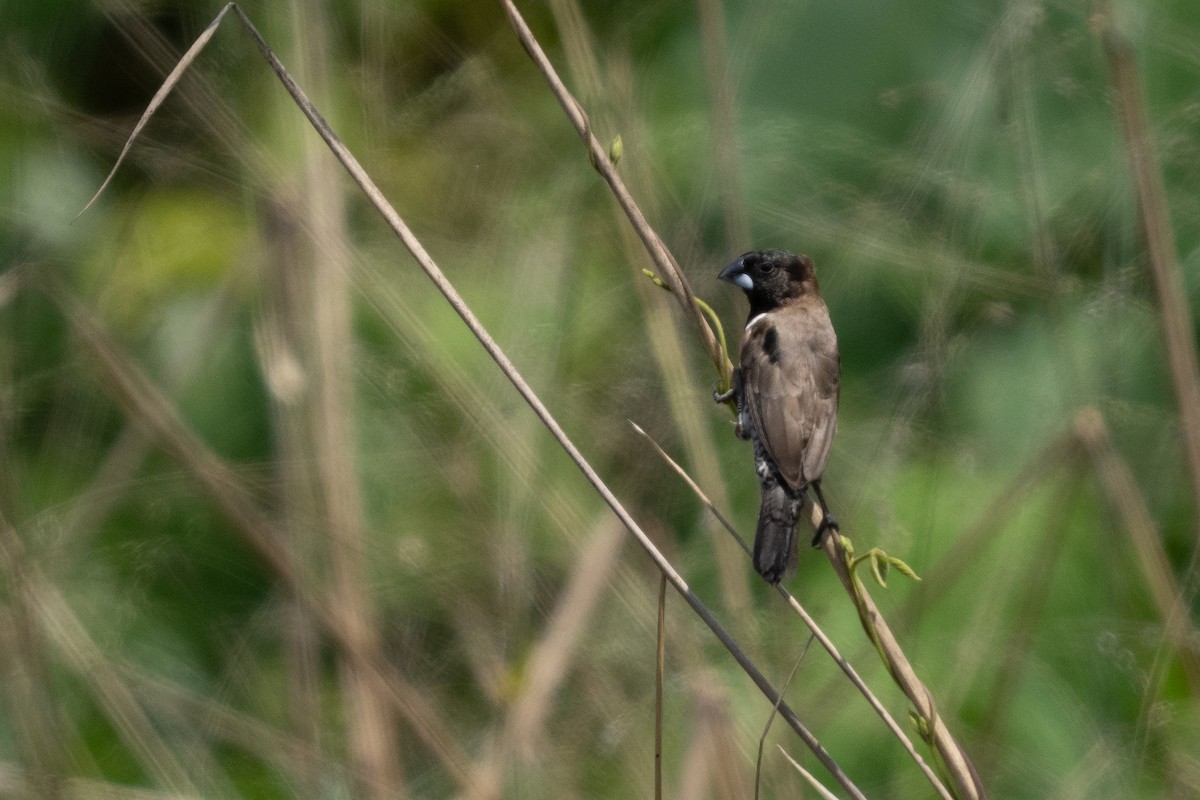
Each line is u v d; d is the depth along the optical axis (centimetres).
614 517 980
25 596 935
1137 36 1210
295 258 965
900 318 1183
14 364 1122
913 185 1166
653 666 988
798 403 873
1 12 1174
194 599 1092
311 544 945
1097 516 1096
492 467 1079
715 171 1182
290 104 1038
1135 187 951
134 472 1106
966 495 1100
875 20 1265
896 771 1034
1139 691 1027
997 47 1108
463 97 1259
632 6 1298
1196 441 932
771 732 1020
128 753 1017
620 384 1116
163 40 1035
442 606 1008
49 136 1192
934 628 1078
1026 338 1127
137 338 1203
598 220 1214
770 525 817
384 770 909
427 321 1161
